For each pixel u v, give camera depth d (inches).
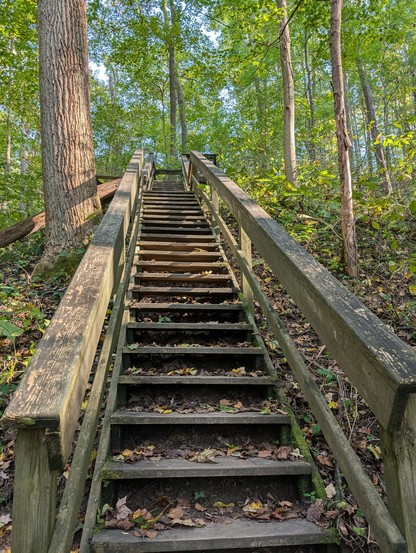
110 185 266.4
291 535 60.5
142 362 109.0
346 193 174.4
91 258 70.8
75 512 46.4
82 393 45.6
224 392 97.8
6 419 34.5
